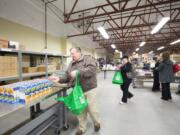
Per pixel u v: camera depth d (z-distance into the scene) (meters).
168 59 3.89
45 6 5.05
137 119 2.74
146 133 2.22
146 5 4.50
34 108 2.79
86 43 10.58
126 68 3.58
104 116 2.89
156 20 6.70
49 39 5.52
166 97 4.00
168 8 5.93
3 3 3.39
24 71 3.42
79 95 1.72
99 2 5.04
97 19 6.96
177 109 3.26
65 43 6.74
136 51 21.44
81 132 2.14
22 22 4.05
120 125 2.50
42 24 5.00
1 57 2.46
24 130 1.66
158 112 3.08
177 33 9.77
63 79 2.31
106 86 6.29
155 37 11.86
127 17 6.50
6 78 2.55
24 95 1.39
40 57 4.47
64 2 4.98
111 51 20.92
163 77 3.94
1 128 2.42
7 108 1.25
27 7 4.21
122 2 4.82
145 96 4.46
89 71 1.95
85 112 2.14
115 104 3.67
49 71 4.05
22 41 4.06
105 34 6.27
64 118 2.32
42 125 2.08
